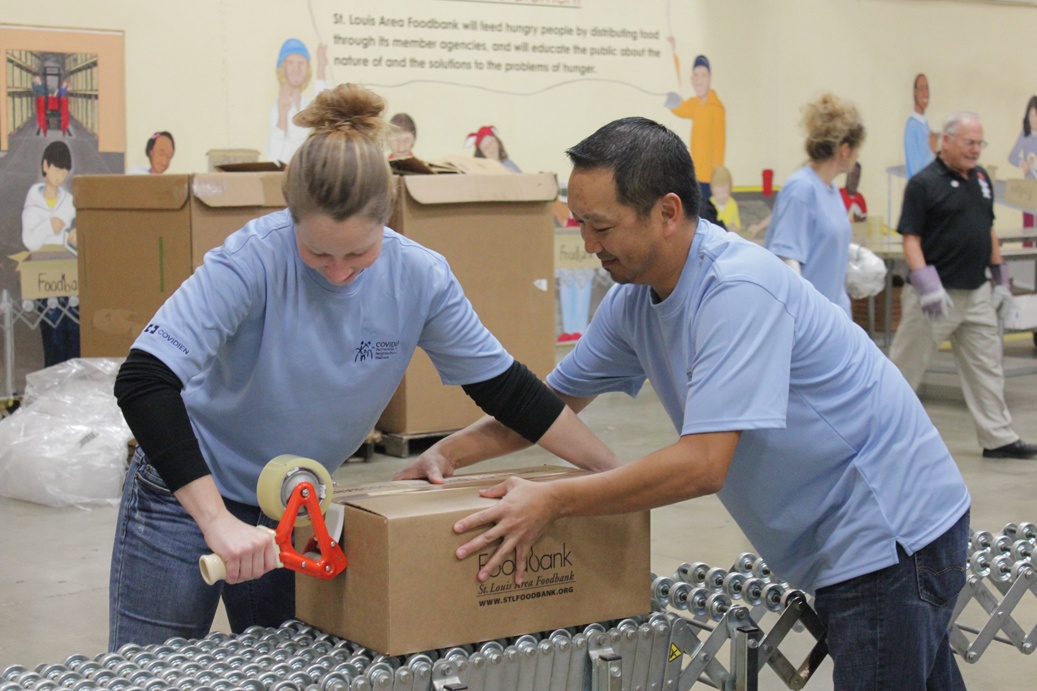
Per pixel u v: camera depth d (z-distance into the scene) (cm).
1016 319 700
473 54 764
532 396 191
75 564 405
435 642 158
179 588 190
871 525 177
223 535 153
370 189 155
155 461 158
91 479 484
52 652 326
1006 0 1021
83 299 529
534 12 785
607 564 174
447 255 533
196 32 667
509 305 554
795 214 424
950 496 183
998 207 1044
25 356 630
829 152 428
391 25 732
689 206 168
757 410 163
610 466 193
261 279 171
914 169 984
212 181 483
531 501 162
